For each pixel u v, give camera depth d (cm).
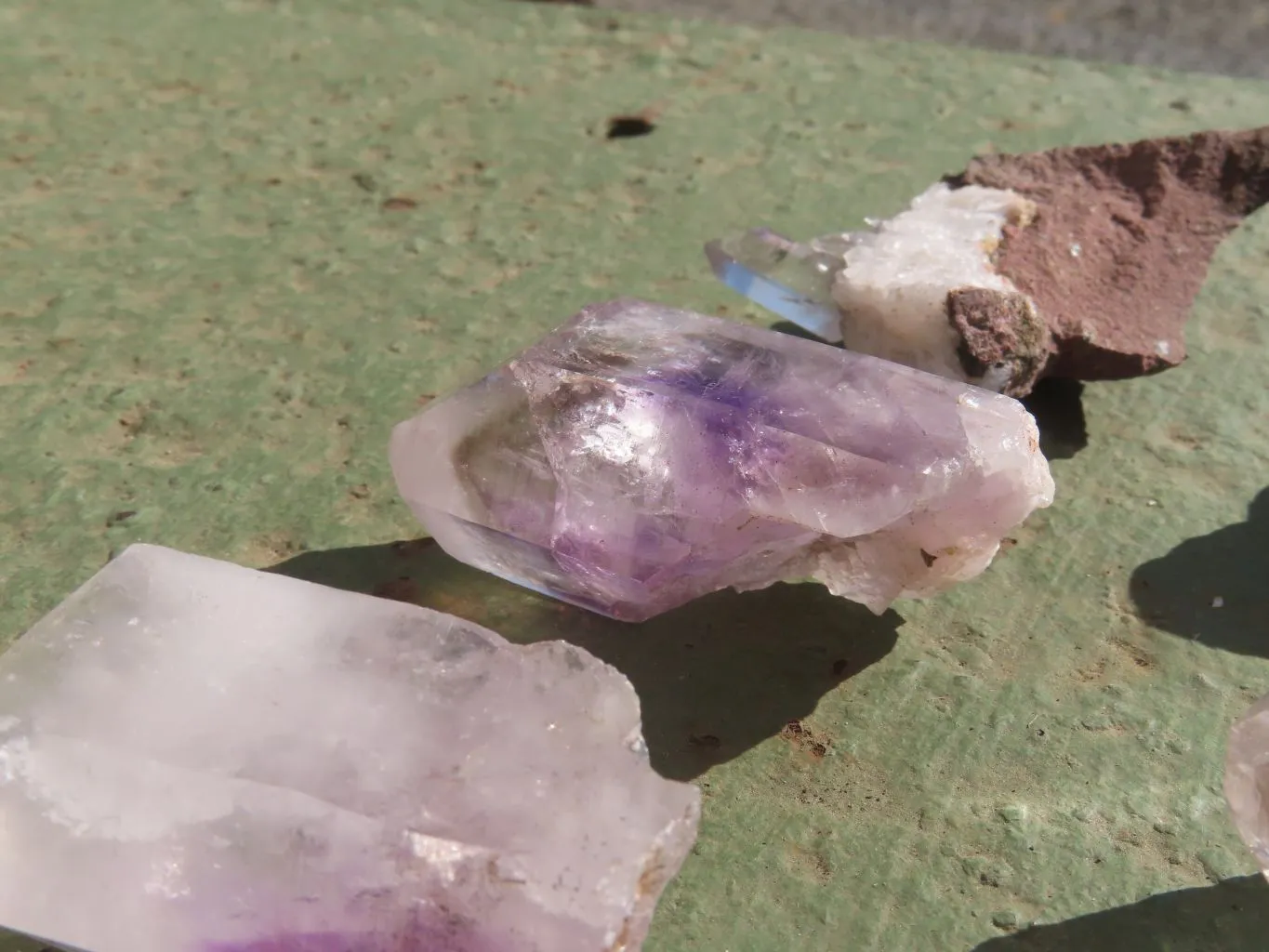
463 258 16
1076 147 16
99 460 14
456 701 11
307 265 16
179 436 14
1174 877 11
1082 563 13
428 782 10
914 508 12
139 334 15
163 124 17
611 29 19
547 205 16
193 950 10
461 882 10
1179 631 13
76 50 19
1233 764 11
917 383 12
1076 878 11
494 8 20
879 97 18
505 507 12
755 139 17
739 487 12
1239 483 14
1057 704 12
